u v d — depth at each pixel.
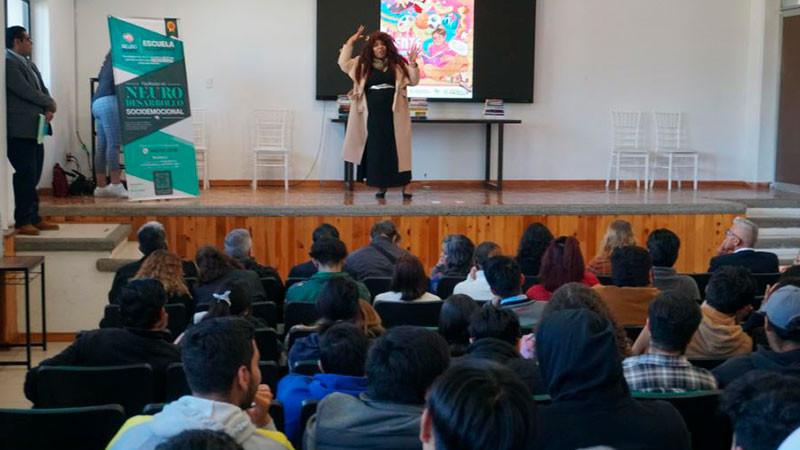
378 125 8.34
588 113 10.71
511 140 10.62
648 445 1.93
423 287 4.21
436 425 1.27
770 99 10.85
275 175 10.25
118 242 6.89
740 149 10.97
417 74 8.32
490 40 10.38
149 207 7.64
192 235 7.70
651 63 10.79
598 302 2.89
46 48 8.92
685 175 10.95
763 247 8.73
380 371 2.09
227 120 10.12
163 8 9.91
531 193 9.59
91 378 2.98
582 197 9.09
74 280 6.61
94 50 9.80
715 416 2.49
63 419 2.40
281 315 5.21
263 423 2.35
